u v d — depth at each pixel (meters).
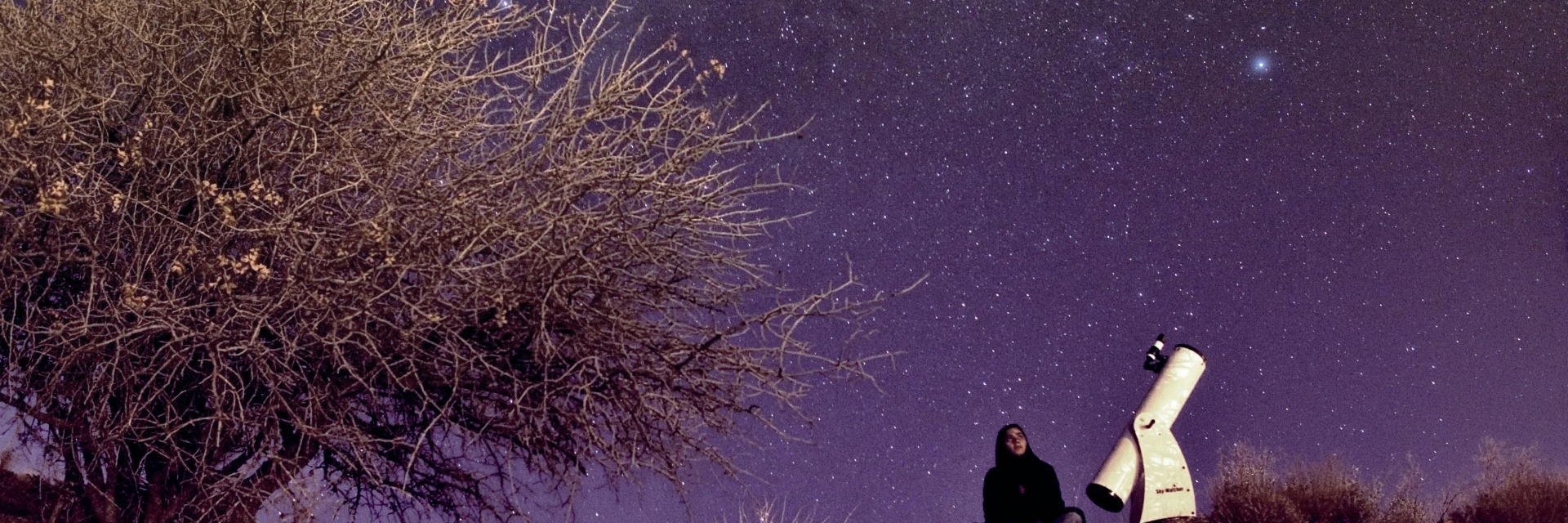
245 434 3.14
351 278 2.94
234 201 2.89
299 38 3.17
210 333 2.79
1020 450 4.60
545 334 2.88
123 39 3.12
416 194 3.06
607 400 3.23
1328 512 4.61
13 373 3.01
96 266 2.80
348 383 3.11
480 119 3.39
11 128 2.68
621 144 3.35
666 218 3.24
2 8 3.06
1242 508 4.45
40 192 2.64
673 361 3.30
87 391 2.97
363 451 3.18
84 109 2.96
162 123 3.01
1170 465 4.56
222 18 3.08
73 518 3.25
